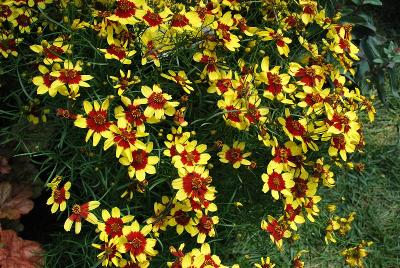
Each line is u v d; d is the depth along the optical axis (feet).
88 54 2.05
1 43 1.96
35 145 2.05
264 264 1.99
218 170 2.05
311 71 1.93
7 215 1.98
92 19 1.96
